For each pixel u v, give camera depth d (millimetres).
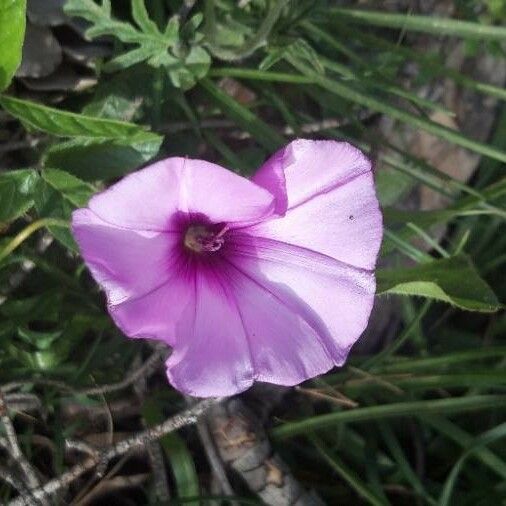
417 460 114
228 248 83
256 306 82
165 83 96
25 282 96
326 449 105
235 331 80
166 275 77
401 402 109
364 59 112
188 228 80
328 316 82
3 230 88
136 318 72
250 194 72
